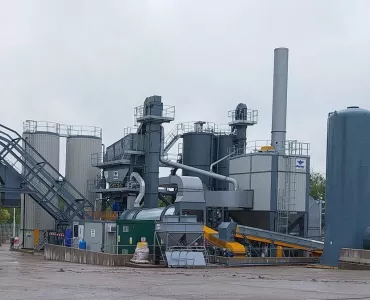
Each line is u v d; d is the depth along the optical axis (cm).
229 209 5253
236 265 3934
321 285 2161
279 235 4400
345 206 3956
